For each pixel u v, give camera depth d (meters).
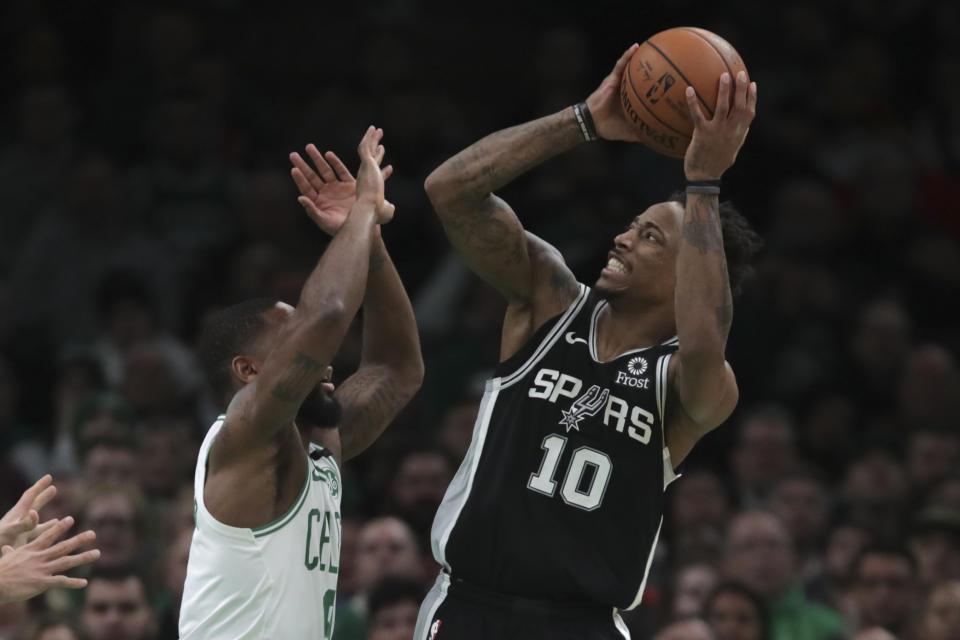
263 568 11.68
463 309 27.89
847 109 32.97
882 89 33.28
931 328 29.77
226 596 11.69
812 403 27.06
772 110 32.28
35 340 27.34
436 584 12.52
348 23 34.50
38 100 30.69
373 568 19.92
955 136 33.47
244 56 33.81
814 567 22.47
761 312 27.77
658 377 12.16
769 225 30.22
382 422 13.51
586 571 11.91
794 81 33.09
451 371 26.22
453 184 12.42
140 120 30.91
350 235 11.84
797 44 33.47
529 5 35.12
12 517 12.72
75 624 18.53
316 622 11.96
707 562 21.95
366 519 23.17
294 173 13.02
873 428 27.19
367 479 24.19
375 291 13.55
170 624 19.14
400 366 13.72
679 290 11.61
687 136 11.87
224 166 30.61
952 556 22.55
